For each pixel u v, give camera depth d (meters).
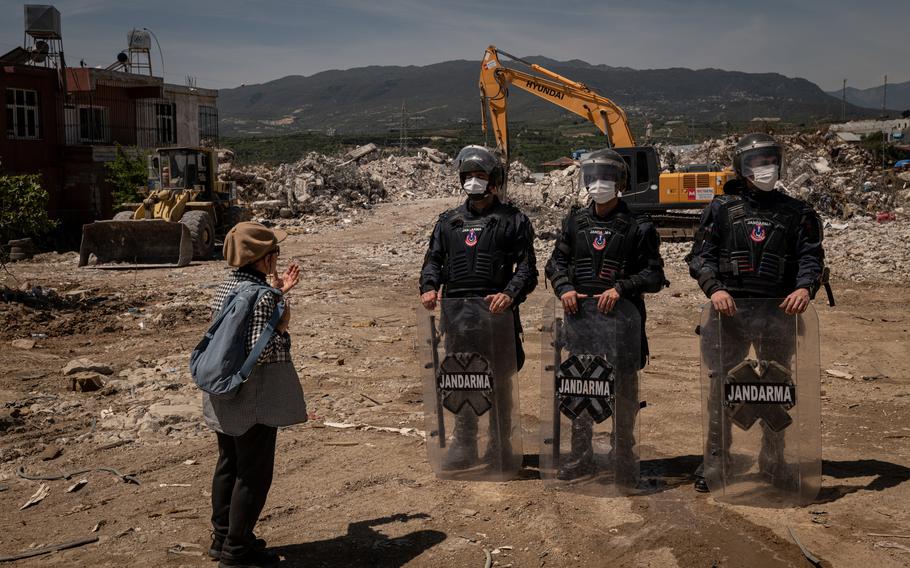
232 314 3.66
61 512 4.64
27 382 7.70
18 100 23.25
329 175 35.09
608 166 4.56
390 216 31.17
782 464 4.45
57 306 11.95
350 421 6.43
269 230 3.89
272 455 3.84
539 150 174.38
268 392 3.74
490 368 4.89
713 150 36.72
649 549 3.94
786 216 4.43
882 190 31.16
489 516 4.43
